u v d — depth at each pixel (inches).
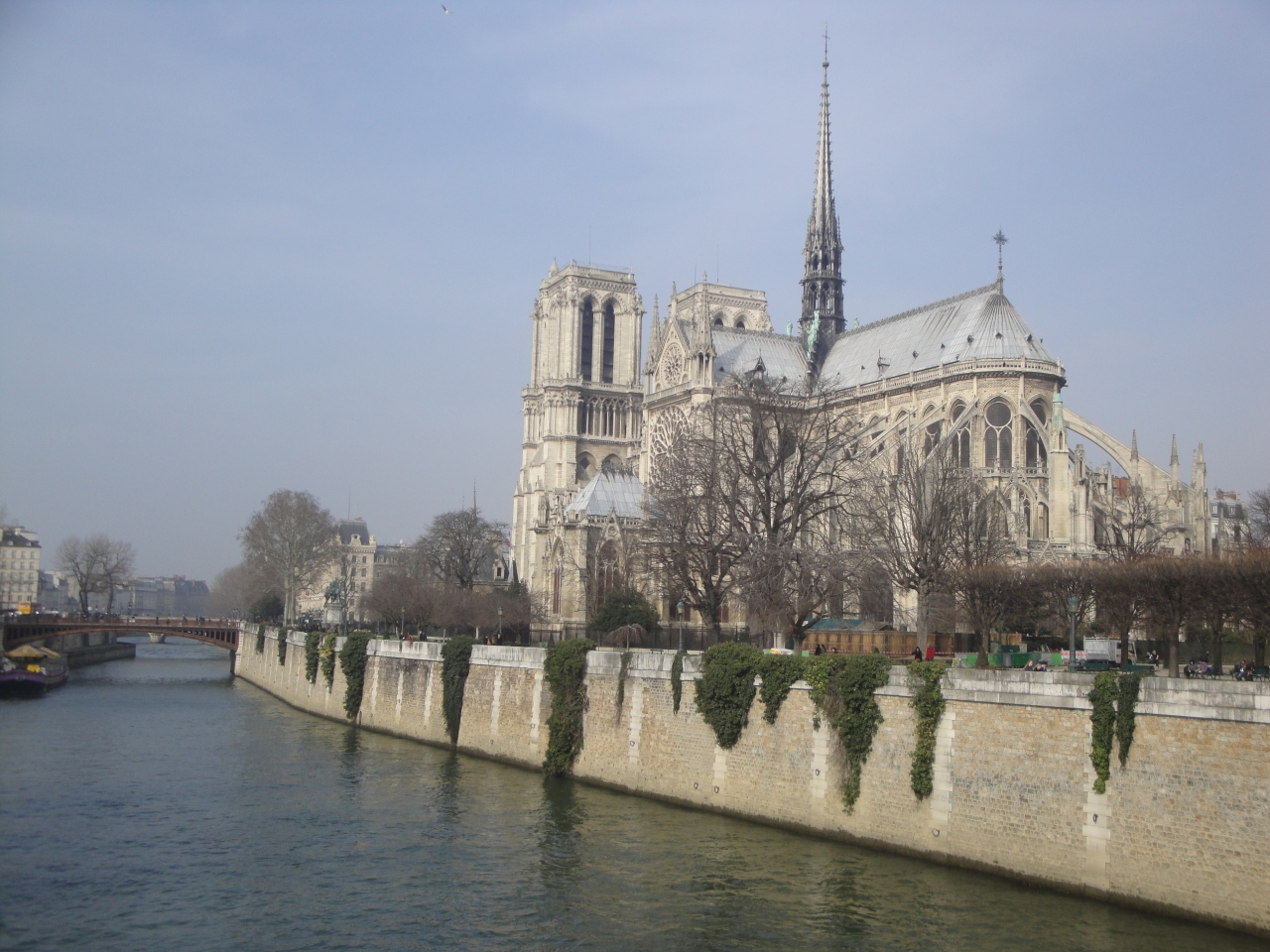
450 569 7396.7
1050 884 2101.4
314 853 2573.8
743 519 3804.1
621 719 3201.3
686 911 2123.5
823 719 2576.3
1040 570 3243.1
